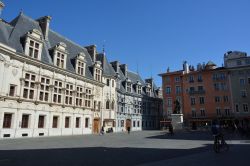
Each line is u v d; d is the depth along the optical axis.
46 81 35.00
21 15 36.09
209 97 61.84
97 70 47.94
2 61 28.17
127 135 36.69
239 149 16.30
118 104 56.03
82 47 50.03
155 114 73.75
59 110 36.88
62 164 10.62
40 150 16.17
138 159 12.18
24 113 30.92
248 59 58.97
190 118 62.25
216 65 65.94
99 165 10.40
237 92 58.72
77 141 24.64
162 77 70.31
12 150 15.94
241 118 56.69
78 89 41.75
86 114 43.31
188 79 65.81
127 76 65.62
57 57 37.72
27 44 32.28
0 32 29.97
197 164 10.30
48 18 39.47
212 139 26.12
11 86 29.59
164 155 13.73
